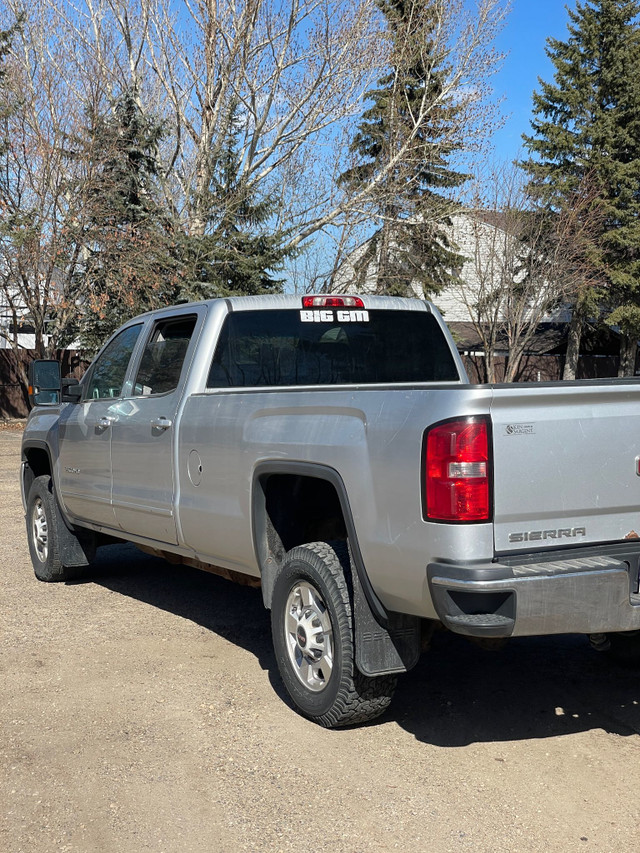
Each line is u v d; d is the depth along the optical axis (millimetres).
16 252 22719
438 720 4371
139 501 5801
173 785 3680
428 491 3570
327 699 4176
